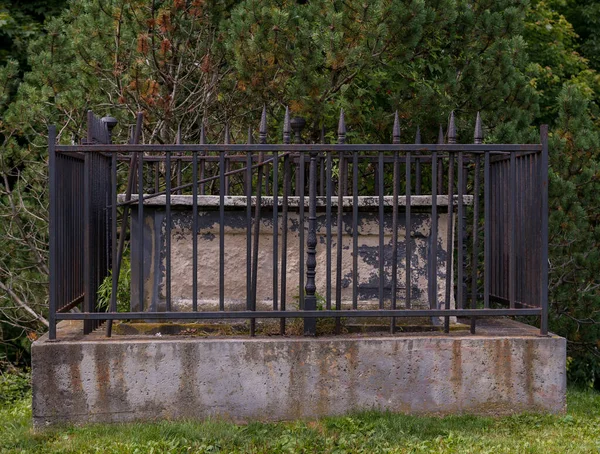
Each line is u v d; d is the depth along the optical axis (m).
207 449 4.34
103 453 4.27
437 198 5.26
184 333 5.18
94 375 4.77
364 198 5.28
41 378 4.75
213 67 8.54
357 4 6.64
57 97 8.74
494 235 5.94
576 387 8.84
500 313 4.98
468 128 7.90
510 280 5.10
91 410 4.77
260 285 5.34
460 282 5.13
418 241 5.36
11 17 12.48
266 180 6.02
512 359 4.95
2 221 9.75
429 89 7.55
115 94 8.93
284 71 7.31
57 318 4.86
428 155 6.21
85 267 4.93
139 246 4.90
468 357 4.93
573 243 8.30
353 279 4.94
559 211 7.68
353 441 4.42
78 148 4.84
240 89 8.11
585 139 8.00
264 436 4.57
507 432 4.66
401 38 6.97
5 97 9.30
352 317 5.15
